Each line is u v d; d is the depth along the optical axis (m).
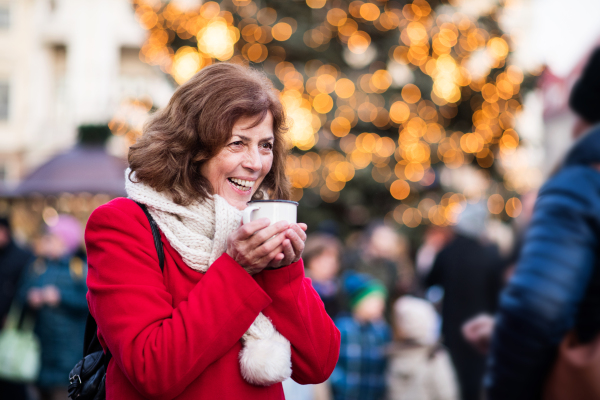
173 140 1.31
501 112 8.51
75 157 8.15
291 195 1.58
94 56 16.47
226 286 1.20
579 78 1.46
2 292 4.60
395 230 8.38
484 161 8.80
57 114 17.19
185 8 8.17
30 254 4.86
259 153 1.35
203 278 1.22
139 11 8.28
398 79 8.80
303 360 1.33
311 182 8.23
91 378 1.36
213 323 1.17
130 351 1.16
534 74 8.03
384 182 8.27
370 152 8.54
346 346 3.42
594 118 1.42
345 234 8.43
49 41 17.06
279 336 1.30
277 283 1.29
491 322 1.89
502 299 1.48
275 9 8.35
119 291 1.20
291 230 1.23
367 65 8.90
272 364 1.22
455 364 3.89
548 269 1.37
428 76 8.56
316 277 4.00
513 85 8.29
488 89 8.43
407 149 8.48
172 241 1.28
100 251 1.26
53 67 17.38
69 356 4.41
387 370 3.56
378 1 8.39
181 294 1.26
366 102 8.38
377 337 3.50
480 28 8.45
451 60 8.48
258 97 1.32
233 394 1.22
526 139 8.41
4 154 17.45
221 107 1.29
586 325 1.34
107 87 16.36
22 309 4.45
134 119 7.65
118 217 1.27
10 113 17.31
